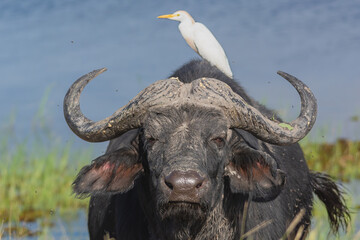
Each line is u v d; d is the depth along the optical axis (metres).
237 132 11.55
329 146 26.59
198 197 10.05
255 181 11.31
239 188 11.34
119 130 11.18
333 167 24.62
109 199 13.20
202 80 11.21
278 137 11.08
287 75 11.55
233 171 11.42
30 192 22.39
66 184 23.03
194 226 11.42
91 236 13.88
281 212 12.79
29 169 24.83
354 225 17.20
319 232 15.99
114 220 13.06
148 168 11.01
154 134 10.66
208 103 10.91
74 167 24.70
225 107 10.98
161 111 10.79
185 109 10.73
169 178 9.94
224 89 11.14
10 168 24.88
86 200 21.86
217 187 10.97
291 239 13.57
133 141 11.48
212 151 10.71
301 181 13.96
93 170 11.27
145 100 10.95
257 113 11.06
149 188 11.38
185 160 10.13
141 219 12.17
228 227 11.87
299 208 13.80
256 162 11.16
